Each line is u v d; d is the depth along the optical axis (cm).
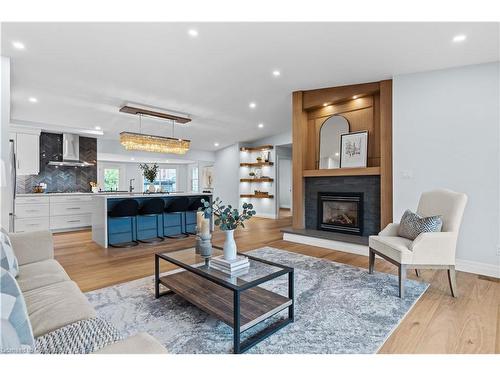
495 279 293
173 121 589
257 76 379
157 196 523
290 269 207
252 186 873
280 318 208
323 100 461
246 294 214
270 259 369
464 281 286
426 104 346
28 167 553
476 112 313
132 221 483
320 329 194
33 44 277
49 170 632
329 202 483
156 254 252
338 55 311
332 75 376
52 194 572
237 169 874
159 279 247
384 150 396
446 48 285
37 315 134
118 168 962
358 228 441
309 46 292
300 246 447
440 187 336
